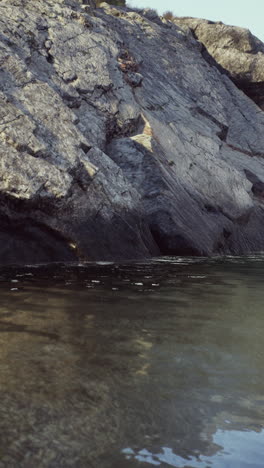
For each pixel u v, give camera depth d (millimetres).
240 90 22031
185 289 4391
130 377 1929
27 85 7840
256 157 19000
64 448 1331
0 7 10406
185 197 10695
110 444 1369
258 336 2691
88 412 1570
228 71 22875
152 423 1520
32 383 1785
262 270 6660
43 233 6445
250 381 1945
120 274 5293
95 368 2010
